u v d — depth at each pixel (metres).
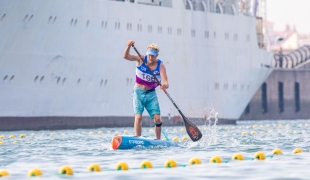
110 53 107.38
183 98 122.19
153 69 42.69
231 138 55.06
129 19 110.31
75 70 101.94
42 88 97.69
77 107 103.56
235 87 132.88
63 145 47.44
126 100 111.69
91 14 102.88
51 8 96.06
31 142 52.94
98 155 36.91
